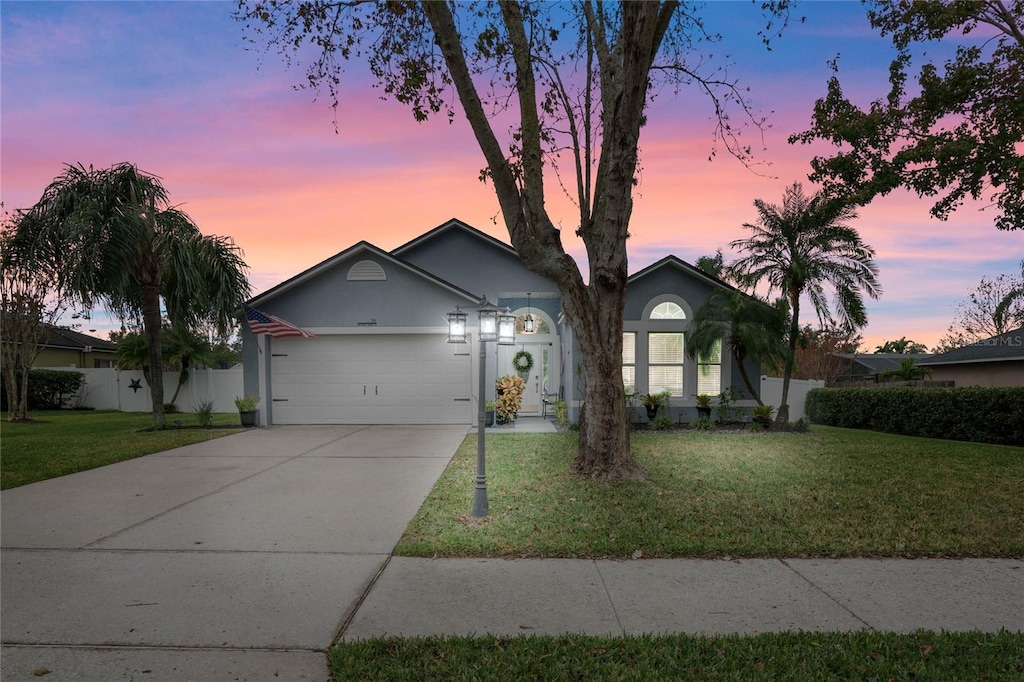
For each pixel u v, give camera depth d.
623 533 5.57
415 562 4.94
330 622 3.86
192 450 11.12
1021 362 18.44
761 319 14.05
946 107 13.13
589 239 8.11
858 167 13.21
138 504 6.96
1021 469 8.80
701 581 4.52
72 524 6.11
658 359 15.03
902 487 7.52
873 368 29.84
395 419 14.96
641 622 3.84
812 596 4.24
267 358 15.02
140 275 14.65
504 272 17.42
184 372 21.58
